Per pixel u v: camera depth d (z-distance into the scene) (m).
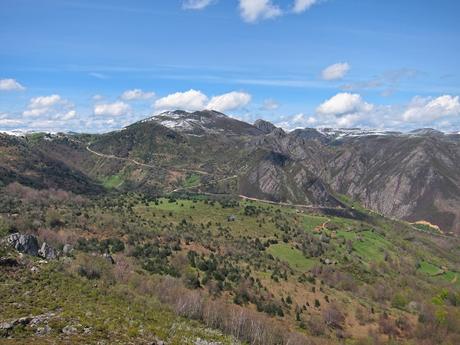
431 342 153.75
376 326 161.00
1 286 74.62
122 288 99.88
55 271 90.88
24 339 53.00
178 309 100.75
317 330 143.62
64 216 190.62
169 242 186.88
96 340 56.72
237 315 114.75
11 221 149.38
